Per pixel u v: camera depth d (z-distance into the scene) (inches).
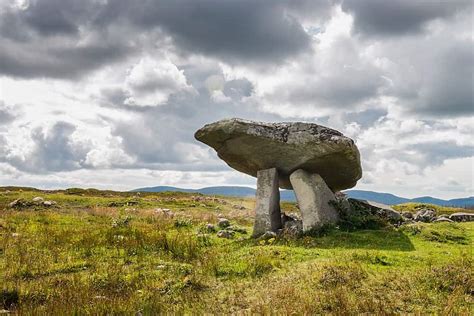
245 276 509.4
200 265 569.0
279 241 713.0
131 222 1010.1
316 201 786.8
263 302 408.8
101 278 495.2
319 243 671.8
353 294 419.2
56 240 725.3
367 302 390.6
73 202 1503.4
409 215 1037.8
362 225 776.3
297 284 453.4
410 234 721.6
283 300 405.4
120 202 1545.3
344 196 901.2
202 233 848.3
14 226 877.2
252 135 808.3
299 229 778.8
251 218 1172.5
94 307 399.5
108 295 445.1
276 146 815.7
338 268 482.6
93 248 674.2
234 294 441.1
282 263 548.1
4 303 425.7
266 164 855.1
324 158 800.3
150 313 390.6
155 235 757.9
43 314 385.1
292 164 835.4
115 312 390.0
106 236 749.9
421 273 470.9
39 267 551.2
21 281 489.1
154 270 540.4
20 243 685.9
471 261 512.4
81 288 455.8
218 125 827.4
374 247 637.3
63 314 385.1
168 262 580.1
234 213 1391.5
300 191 807.7
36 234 784.3
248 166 897.5
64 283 482.9
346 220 788.0
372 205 900.6
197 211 1408.7
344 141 765.9
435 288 430.6
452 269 467.8
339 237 698.2
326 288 434.9
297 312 370.3
